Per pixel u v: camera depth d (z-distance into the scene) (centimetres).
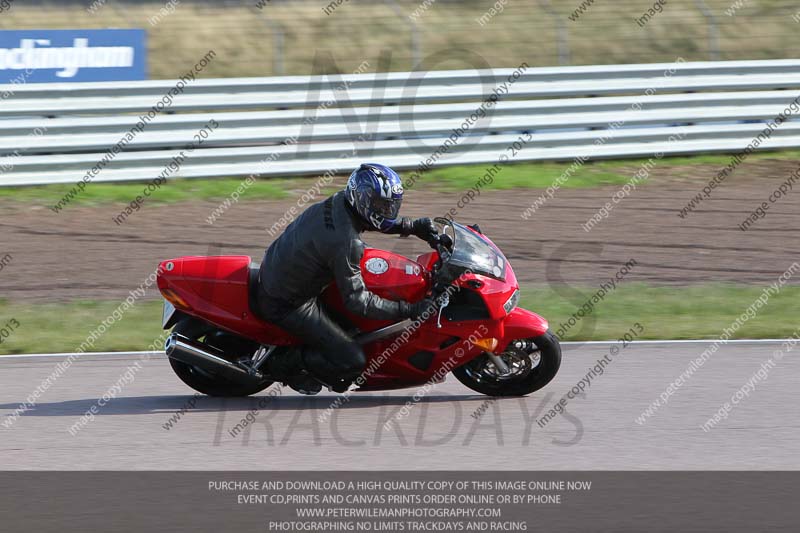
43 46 5209
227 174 4725
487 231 4094
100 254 3819
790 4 8188
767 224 4244
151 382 2488
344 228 2078
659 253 3847
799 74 5400
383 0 8094
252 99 4812
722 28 7762
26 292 3394
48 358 2714
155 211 4359
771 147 5262
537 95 5116
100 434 2058
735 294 3356
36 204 4391
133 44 5384
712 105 5184
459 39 7500
